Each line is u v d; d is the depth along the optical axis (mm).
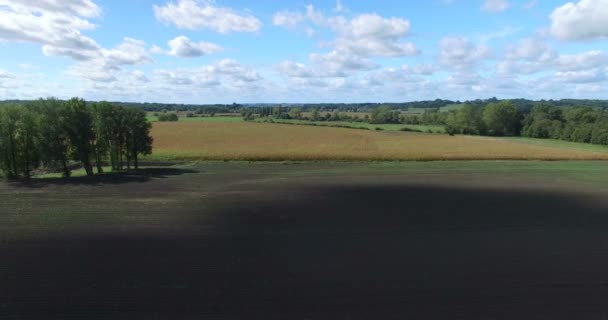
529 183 35000
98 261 15539
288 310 11875
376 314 11711
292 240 18531
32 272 14383
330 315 11617
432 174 39938
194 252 16703
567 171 42875
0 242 17672
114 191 29812
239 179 36000
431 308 12117
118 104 42844
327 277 14344
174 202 26188
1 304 12023
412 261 16047
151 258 15938
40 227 20000
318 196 28656
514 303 12516
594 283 14062
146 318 11305
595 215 23734
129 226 20359
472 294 13117
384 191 30812
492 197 28891
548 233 20062
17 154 35938
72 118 37125
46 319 11211
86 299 12383
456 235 19609
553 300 12742
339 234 19562
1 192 29172
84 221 21203
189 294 12820
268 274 14531
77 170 41750
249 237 18875
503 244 18297
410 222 21906
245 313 11656
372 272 14867
